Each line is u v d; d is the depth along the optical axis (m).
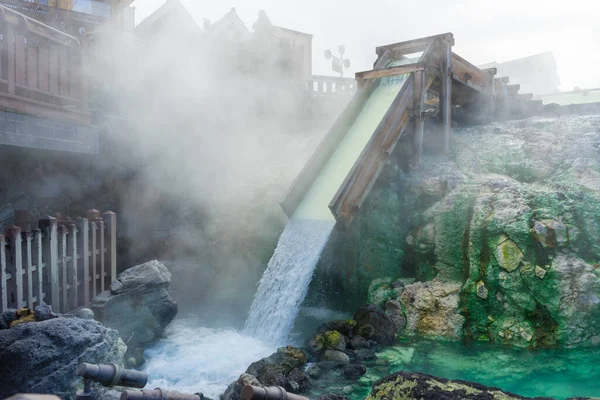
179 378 8.44
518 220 9.96
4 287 7.64
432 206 11.54
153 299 10.31
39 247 8.51
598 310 9.33
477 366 8.45
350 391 7.62
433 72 12.74
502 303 9.89
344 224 10.33
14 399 1.39
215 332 11.19
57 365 6.44
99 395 6.52
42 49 11.10
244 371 8.77
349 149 12.14
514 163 11.98
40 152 12.78
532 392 7.35
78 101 12.43
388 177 12.31
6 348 6.32
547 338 9.40
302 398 3.32
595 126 12.52
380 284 11.58
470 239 10.47
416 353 9.20
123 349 7.78
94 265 10.23
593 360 8.61
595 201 10.09
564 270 9.45
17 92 10.38
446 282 10.72
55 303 8.95
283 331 10.30
